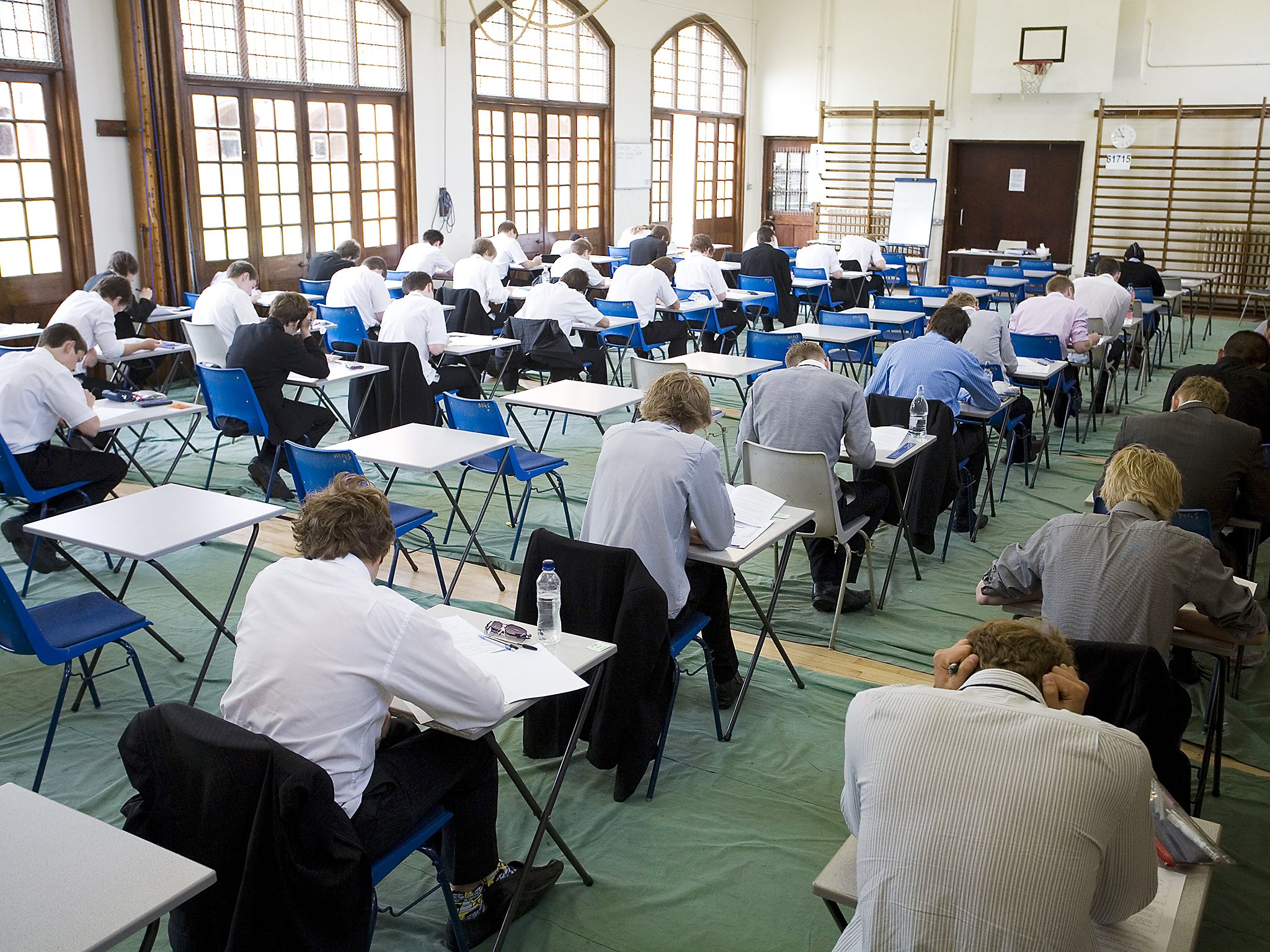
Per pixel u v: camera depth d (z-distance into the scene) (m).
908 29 14.87
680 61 14.65
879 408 4.62
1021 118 14.39
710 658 3.25
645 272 7.96
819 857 2.72
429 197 11.16
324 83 9.79
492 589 4.40
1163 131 13.62
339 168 10.17
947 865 1.41
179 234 8.52
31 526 3.09
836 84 15.59
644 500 2.89
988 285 10.06
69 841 1.62
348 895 1.78
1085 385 8.50
